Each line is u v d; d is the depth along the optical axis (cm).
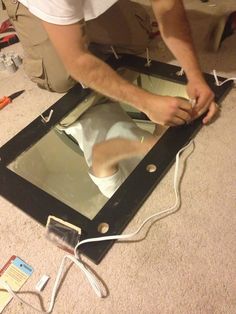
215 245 77
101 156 104
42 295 75
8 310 74
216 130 98
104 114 115
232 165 90
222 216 81
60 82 116
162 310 70
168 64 119
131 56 126
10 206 92
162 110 89
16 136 106
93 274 76
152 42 131
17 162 100
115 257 78
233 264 74
